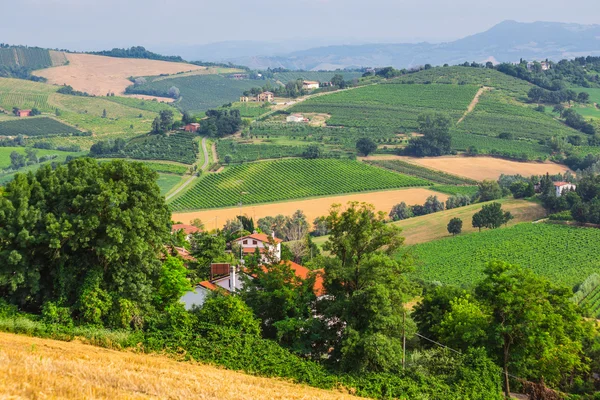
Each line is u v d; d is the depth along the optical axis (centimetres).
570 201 19225
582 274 14538
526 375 6900
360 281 6525
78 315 6153
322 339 6481
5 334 5181
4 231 6025
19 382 3209
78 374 3672
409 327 6384
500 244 16912
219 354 5684
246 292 7288
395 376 5903
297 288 7038
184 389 3859
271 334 6831
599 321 11356
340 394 5281
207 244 10050
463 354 6450
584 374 7662
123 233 6234
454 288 8381
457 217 19550
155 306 6838
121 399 3319
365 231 6638
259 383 4956
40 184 6562
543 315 6300
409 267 6588
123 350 5494
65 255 6209
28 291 6200
